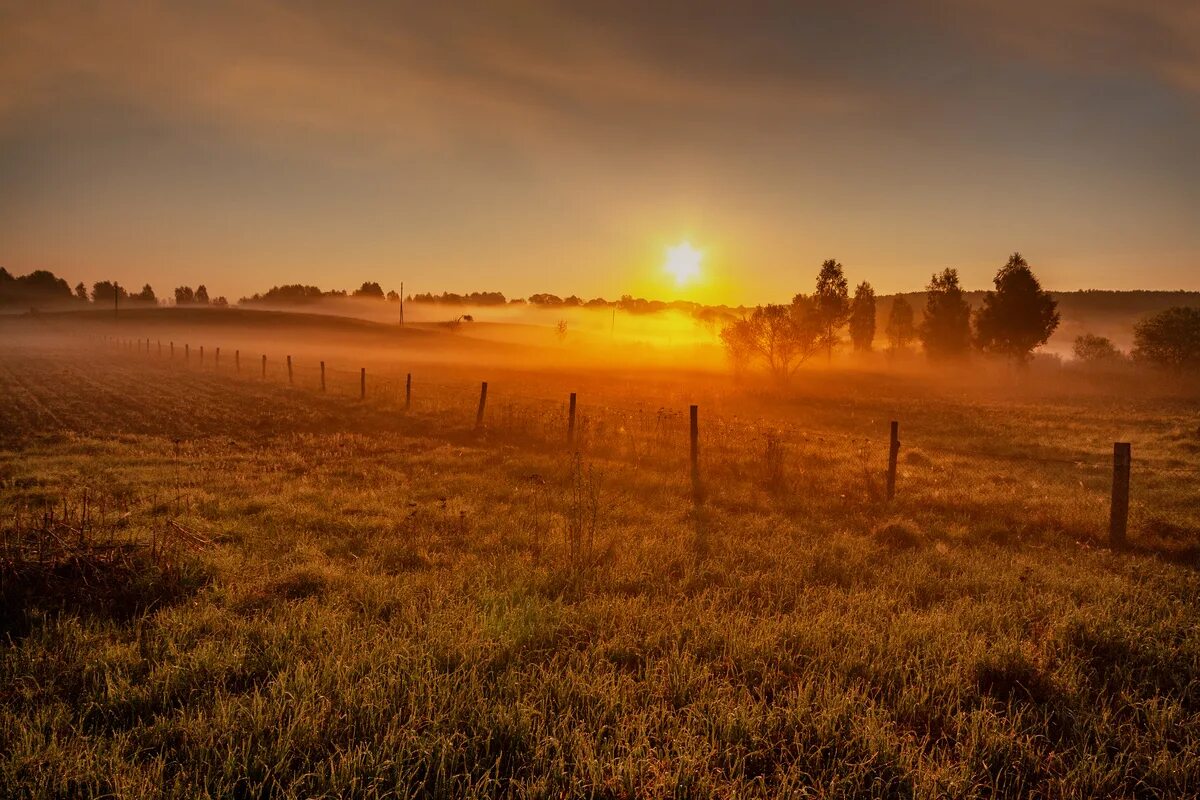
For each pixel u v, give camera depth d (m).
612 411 24.59
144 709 4.12
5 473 12.84
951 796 3.40
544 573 6.68
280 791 3.28
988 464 16.23
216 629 5.23
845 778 3.45
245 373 45.12
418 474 13.03
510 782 3.39
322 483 11.83
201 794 3.22
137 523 8.50
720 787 3.41
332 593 6.08
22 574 5.83
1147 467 15.95
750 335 48.22
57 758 3.47
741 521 9.54
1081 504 10.99
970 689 4.52
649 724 3.97
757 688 4.42
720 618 5.62
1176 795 3.51
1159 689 4.63
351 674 4.45
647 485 12.03
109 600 5.81
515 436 18.45
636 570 6.95
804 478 13.05
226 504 9.82
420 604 5.86
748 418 26.20
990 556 8.12
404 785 3.33
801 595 6.31
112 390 33.06
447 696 4.14
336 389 33.41
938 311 68.31
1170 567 7.66
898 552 8.21
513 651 4.85
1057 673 4.76
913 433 23.27
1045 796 3.52
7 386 35.38
